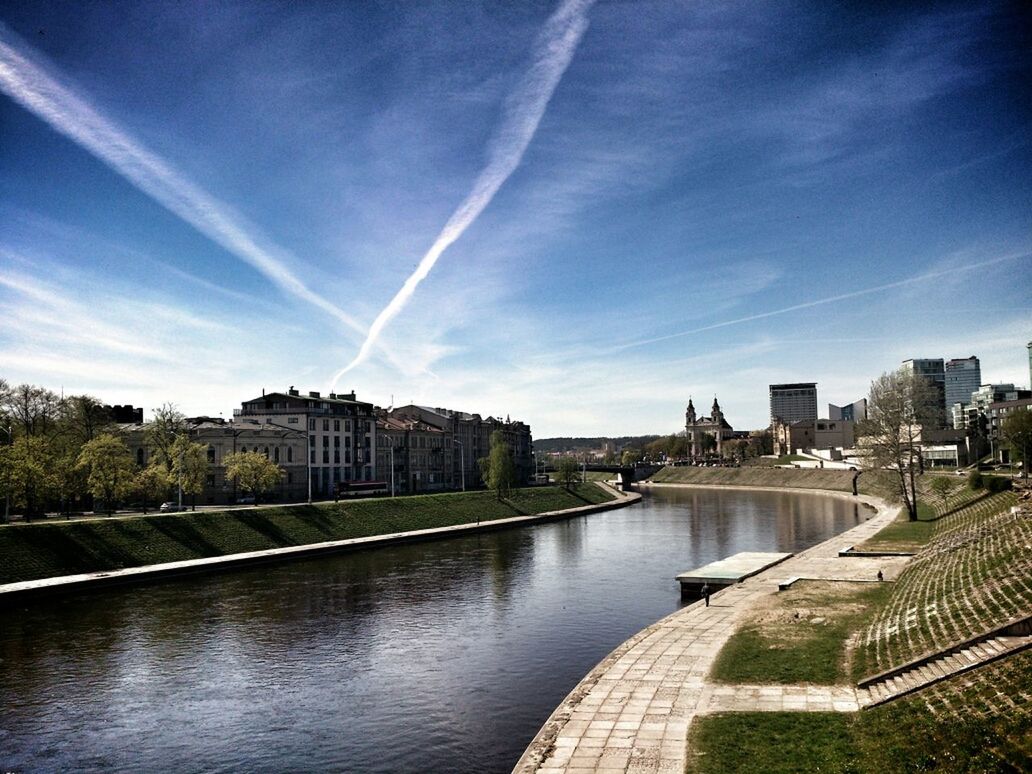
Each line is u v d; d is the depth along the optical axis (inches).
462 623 2314.2
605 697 1406.3
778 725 1206.9
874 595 2194.9
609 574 3157.0
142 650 2033.7
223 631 2223.2
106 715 1585.9
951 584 1902.1
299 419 5959.6
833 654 1593.3
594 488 7775.6
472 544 4205.2
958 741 1026.1
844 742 1117.1
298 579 3048.7
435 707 1614.2
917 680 1289.4
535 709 1594.5
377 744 1434.5
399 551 3900.1
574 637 2135.8
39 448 3609.7
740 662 1581.0
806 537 4293.8
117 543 3208.7
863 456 5059.1
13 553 2861.7
